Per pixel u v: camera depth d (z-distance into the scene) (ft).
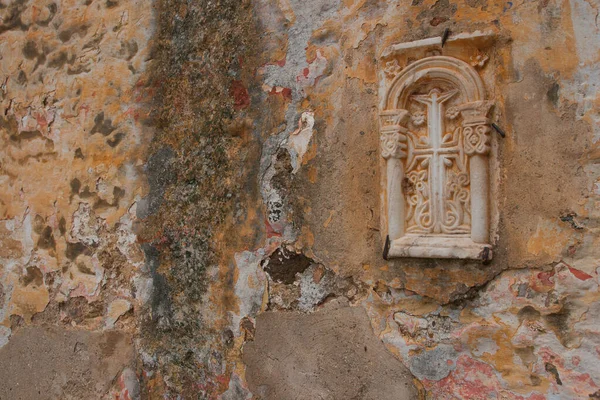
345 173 7.86
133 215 10.14
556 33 6.55
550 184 6.52
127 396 9.87
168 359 9.38
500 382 6.68
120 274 10.22
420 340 7.20
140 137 10.18
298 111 8.29
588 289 6.28
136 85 10.31
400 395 7.26
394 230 7.33
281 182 8.37
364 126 7.73
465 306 6.95
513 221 6.70
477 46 7.00
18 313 11.59
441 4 7.24
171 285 9.48
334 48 8.03
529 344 6.55
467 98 6.97
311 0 8.29
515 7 6.79
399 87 7.40
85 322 10.58
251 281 8.54
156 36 10.15
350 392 7.59
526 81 6.70
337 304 7.82
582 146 6.36
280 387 8.13
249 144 8.72
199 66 9.44
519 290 6.64
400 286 7.35
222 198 8.94
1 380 11.64
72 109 11.13
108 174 10.51
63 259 11.01
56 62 11.44
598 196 6.26
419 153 7.30
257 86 8.69
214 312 8.90
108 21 10.78
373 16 7.73
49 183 11.36
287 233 8.28
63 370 10.72
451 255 6.91
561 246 6.43
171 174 9.66
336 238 7.88
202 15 9.51
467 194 6.98
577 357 6.30
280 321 8.23
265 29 8.68
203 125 9.28
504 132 6.79
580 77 6.40
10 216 11.97
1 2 12.44
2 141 12.25
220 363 8.75
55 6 11.55
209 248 9.04
